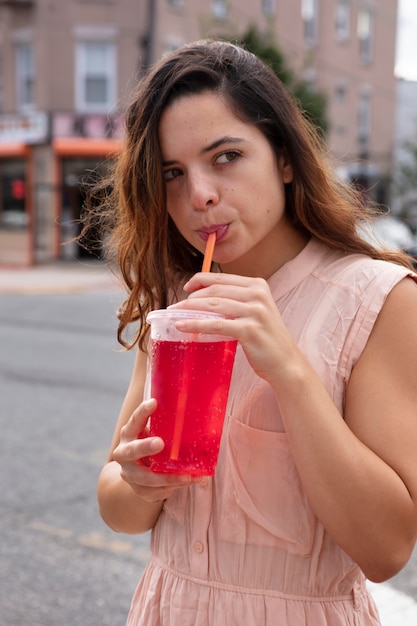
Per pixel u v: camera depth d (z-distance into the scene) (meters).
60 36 19.86
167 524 1.39
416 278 1.27
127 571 3.50
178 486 1.19
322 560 1.28
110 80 20.09
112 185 1.62
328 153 1.53
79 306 13.20
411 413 1.21
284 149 1.35
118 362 8.05
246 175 1.27
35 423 5.71
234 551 1.29
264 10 22.31
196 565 1.32
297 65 23.20
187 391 1.14
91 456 4.97
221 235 1.29
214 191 1.27
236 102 1.26
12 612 3.13
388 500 1.16
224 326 1.11
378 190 24.86
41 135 20.20
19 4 19.95
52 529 3.90
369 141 26.09
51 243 21.09
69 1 19.73
